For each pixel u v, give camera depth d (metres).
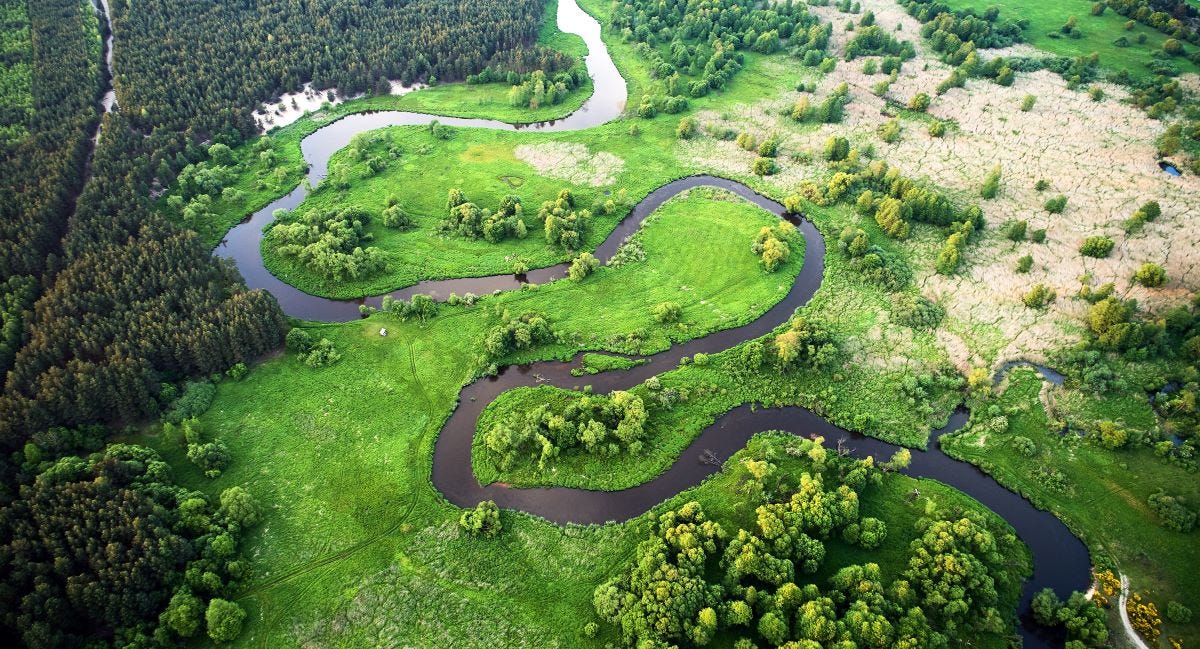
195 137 166.62
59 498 85.12
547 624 84.06
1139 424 104.69
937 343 120.31
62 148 150.38
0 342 106.31
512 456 101.81
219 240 145.50
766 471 97.25
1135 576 87.62
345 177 160.25
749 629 81.44
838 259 138.75
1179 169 154.75
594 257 142.50
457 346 121.12
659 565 84.56
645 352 119.88
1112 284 121.50
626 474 100.69
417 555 91.19
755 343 117.12
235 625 80.69
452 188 160.88
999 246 139.12
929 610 82.38
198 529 88.44
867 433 106.50
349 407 110.75
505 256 141.00
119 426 103.88
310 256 136.62
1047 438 104.31
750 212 152.25
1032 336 120.00
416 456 103.88
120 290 116.81
